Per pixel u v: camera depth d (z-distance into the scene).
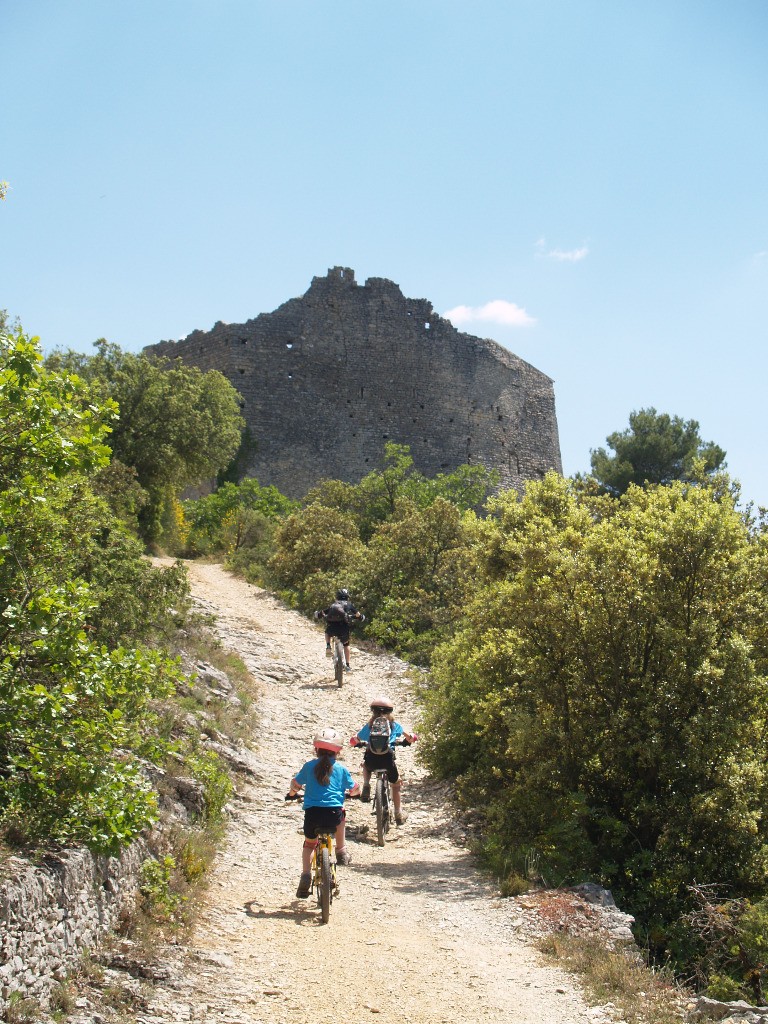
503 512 14.58
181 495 48.94
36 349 6.96
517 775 10.80
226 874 8.58
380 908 8.25
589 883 8.94
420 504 38.31
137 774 7.09
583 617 10.86
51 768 6.61
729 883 9.52
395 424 53.75
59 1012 5.29
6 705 6.57
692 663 10.27
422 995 6.43
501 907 8.45
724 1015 6.37
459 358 56.34
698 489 11.73
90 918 6.21
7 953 5.10
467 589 17.97
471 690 12.91
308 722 15.16
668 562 10.75
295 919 7.66
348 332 53.34
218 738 12.38
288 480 50.25
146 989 5.89
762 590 10.90
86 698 7.43
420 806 12.07
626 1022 6.24
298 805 11.18
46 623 6.77
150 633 13.52
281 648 20.58
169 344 54.00
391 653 21.88
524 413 59.44
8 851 5.91
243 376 50.34
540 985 6.79
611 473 47.03
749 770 9.65
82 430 7.38
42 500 7.07
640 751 10.02
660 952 8.95
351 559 27.92
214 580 29.27
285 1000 6.12
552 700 10.99
